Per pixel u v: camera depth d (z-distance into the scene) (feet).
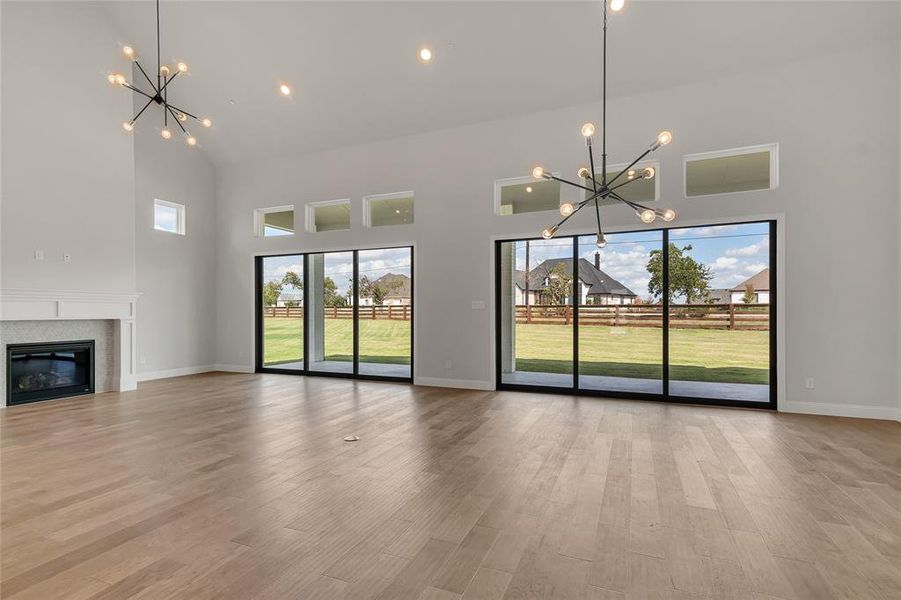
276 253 25.71
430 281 21.95
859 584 6.07
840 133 15.42
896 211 14.83
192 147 25.79
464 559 6.68
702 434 13.32
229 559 6.68
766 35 15.29
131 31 20.30
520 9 16.03
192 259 25.75
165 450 11.84
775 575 6.28
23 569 6.39
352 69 19.58
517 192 20.66
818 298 15.70
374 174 23.30
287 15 17.81
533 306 20.56
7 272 16.97
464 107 20.39
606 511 8.28
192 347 25.73
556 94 18.89
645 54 16.61
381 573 6.32
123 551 6.89
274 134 24.25
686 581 6.12
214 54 20.34
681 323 18.03
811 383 15.79
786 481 9.71
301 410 16.52
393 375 23.22
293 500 8.75
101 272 19.88
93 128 19.63
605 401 18.03
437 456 11.37
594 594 5.83
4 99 16.87
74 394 19.20
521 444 12.37
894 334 14.85
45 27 18.01
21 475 10.05
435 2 16.26
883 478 9.87
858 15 14.30
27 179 17.48
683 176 17.51
